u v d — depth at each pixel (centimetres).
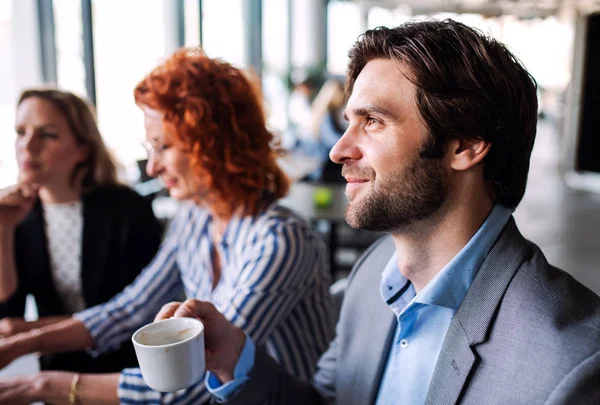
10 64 289
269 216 113
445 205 71
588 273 409
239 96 115
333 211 309
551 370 60
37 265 159
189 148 111
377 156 70
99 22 329
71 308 164
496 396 64
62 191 158
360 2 953
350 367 88
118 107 340
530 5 1021
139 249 165
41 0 293
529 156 74
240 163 113
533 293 66
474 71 66
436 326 76
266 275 103
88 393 94
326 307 118
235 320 100
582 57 798
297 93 604
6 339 117
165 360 69
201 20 485
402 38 69
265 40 662
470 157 68
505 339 66
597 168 801
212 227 125
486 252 71
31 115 150
